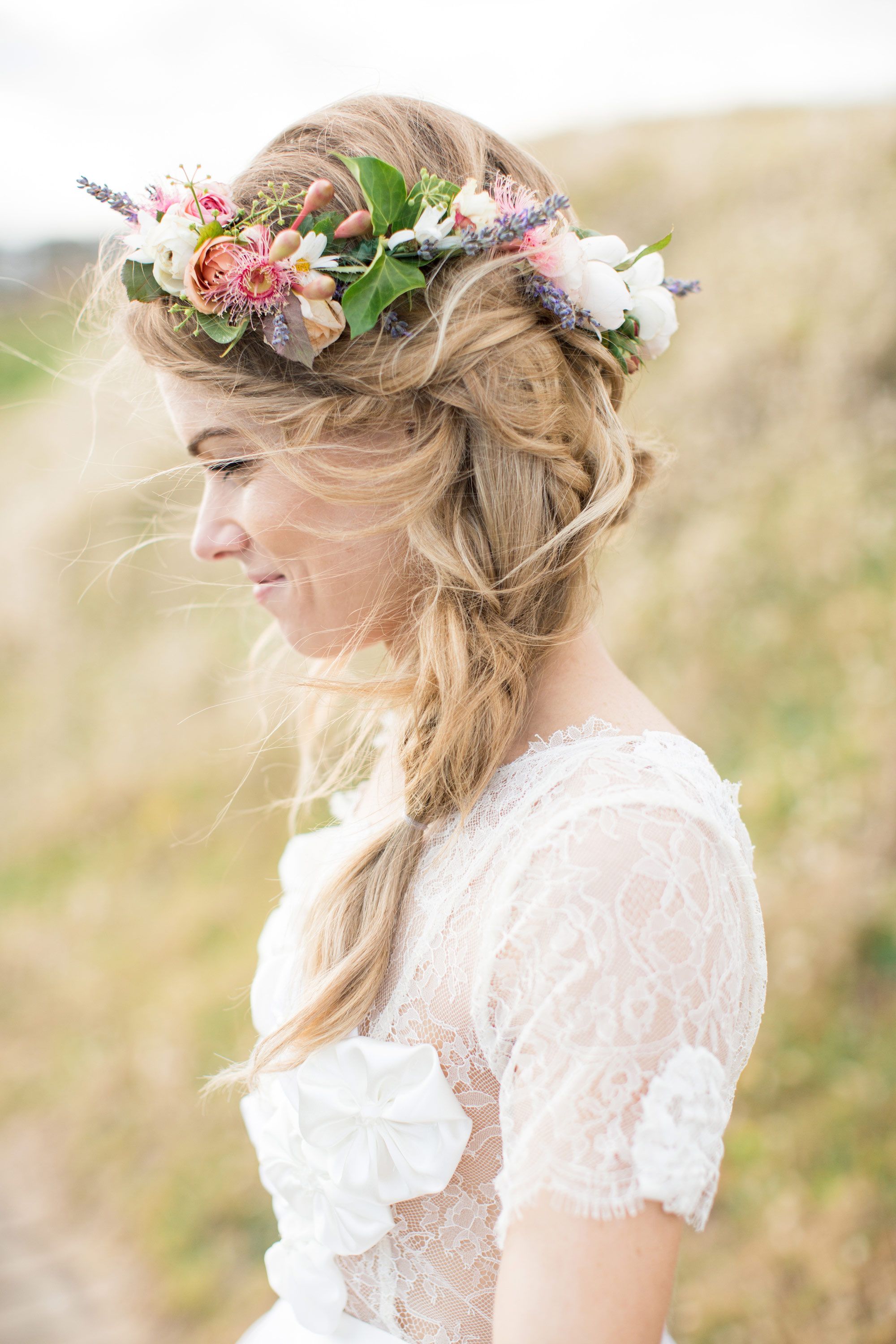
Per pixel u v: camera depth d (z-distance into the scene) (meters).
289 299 0.99
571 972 0.80
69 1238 3.43
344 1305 1.09
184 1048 3.91
